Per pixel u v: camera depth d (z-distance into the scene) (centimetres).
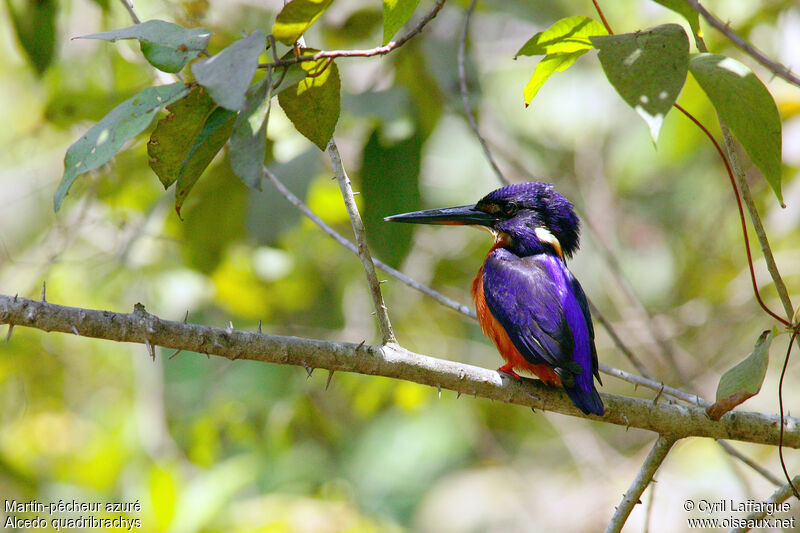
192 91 444
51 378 1093
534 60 1398
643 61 396
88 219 1118
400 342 1195
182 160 477
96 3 907
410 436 1305
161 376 1206
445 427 1325
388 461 1278
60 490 1038
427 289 698
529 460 1374
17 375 1076
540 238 823
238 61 384
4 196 1187
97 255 1119
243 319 1211
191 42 439
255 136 416
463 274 1235
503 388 626
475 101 1024
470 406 1345
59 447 1075
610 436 1400
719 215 1293
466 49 1070
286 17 452
